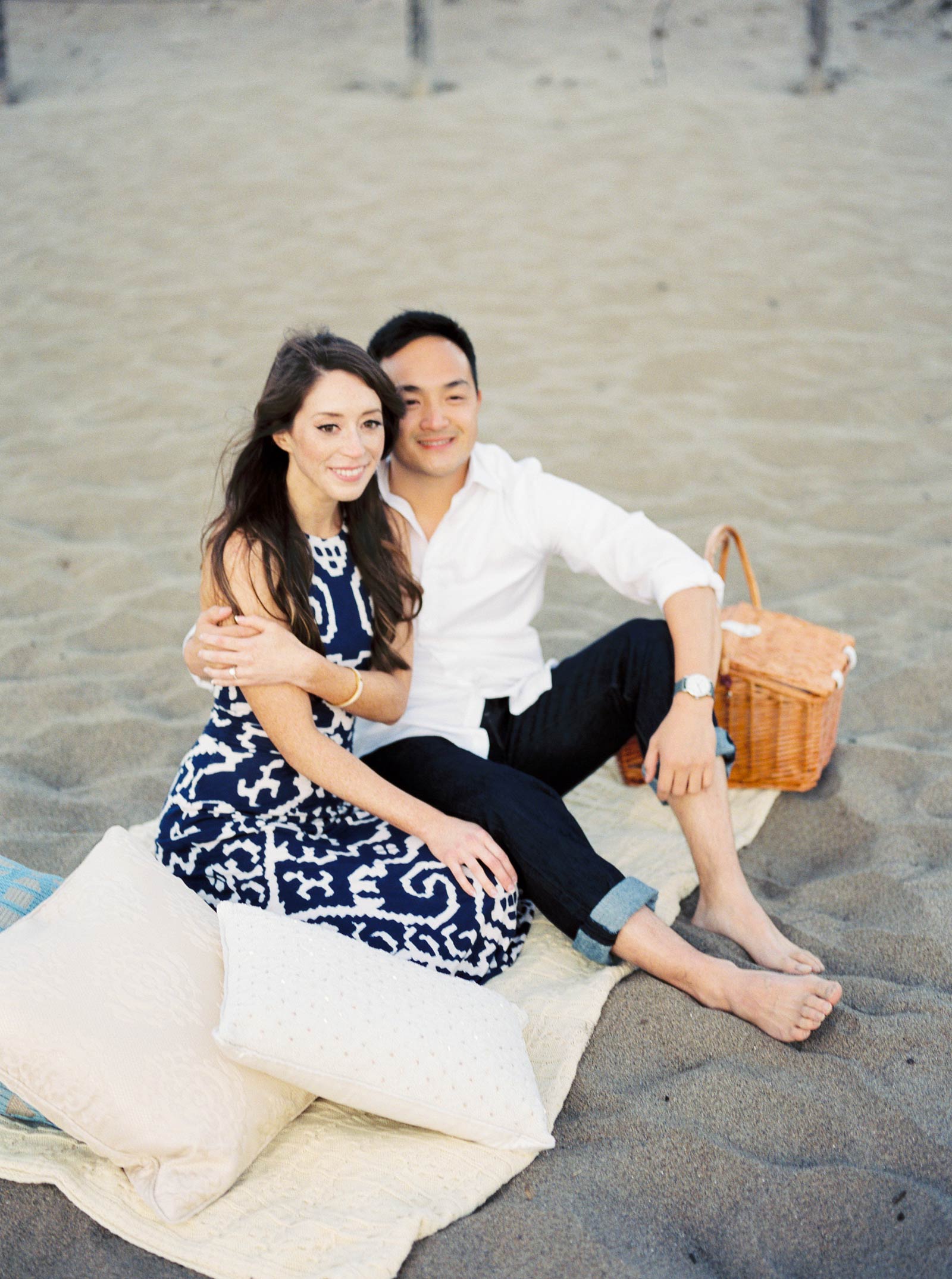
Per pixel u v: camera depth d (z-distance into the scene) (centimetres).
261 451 232
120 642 392
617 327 652
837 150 898
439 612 273
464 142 952
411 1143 194
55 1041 180
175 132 1005
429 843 229
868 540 442
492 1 1358
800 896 269
